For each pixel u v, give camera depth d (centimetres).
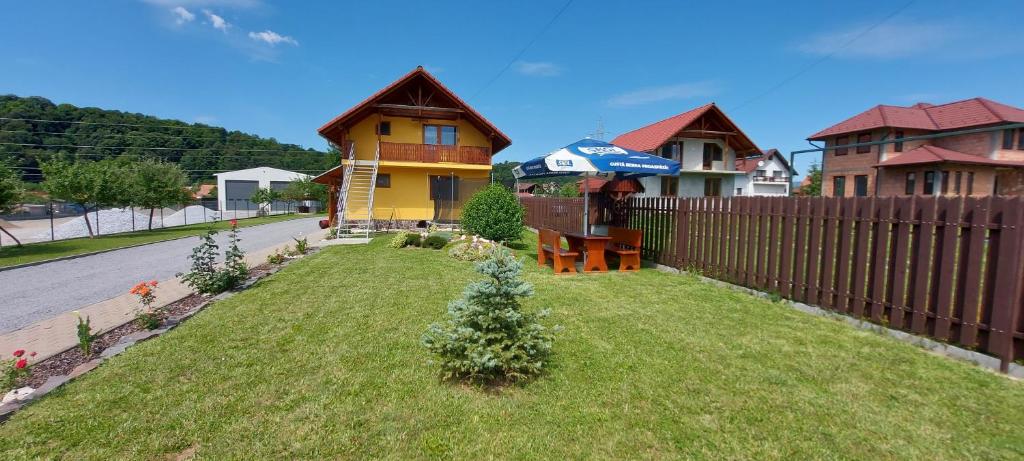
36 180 4950
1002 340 358
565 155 764
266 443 269
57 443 273
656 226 884
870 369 365
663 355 400
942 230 403
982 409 300
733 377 353
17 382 368
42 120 5606
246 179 5662
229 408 312
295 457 256
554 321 503
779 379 347
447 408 308
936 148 2289
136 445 270
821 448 259
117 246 1584
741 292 640
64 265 1141
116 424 293
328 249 1243
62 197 1939
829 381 344
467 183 2112
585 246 835
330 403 317
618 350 412
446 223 2014
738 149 3127
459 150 2100
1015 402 308
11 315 636
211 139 7006
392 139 2103
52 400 327
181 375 369
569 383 345
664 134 2828
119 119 6350
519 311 364
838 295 507
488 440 271
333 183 2366
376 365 384
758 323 491
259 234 2056
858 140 2686
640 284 701
